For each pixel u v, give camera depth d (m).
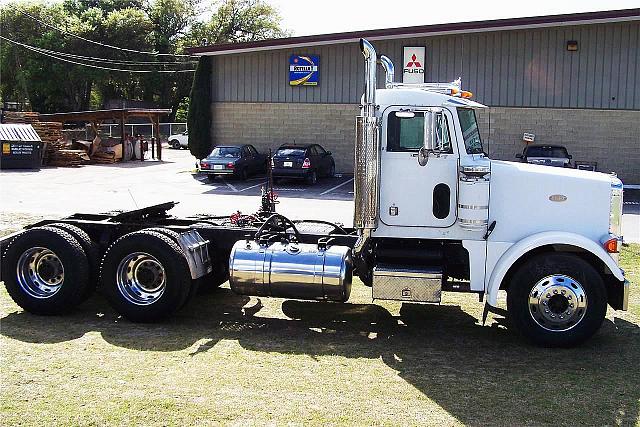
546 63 25.81
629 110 25.41
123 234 8.76
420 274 7.57
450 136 7.58
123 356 6.93
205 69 29.47
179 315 8.53
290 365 6.77
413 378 6.47
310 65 28.58
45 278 8.38
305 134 29.03
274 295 7.98
